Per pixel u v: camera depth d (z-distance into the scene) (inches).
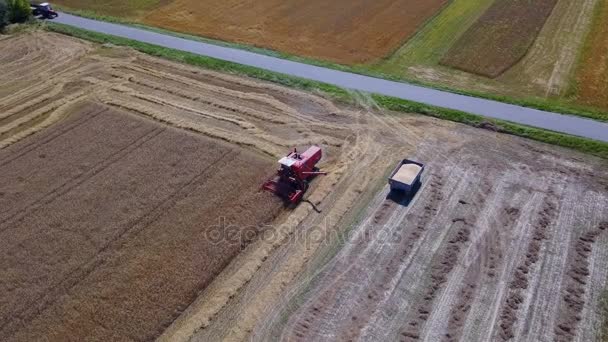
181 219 1080.8
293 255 998.4
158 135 1336.1
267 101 1444.4
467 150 1237.1
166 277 959.0
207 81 1556.3
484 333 851.4
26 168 1241.4
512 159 1203.2
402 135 1294.3
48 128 1378.0
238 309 908.0
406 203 1101.1
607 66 1528.1
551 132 1270.9
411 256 986.1
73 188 1176.2
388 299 912.3
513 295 906.1
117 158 1261.1
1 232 1069.1
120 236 1048.8
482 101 1393.9
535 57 1592.0
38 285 956.6
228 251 1003.9
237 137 1311.5
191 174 1200.8
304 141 1290.6
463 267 960.3
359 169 1195.9
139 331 871.1
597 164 1176.8
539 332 848.3
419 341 844.6
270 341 856.9
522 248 989.8
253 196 1130.0
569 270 943.7
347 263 978.7
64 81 1587.1
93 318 895.7
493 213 1066.1
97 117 1414.9
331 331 866.1
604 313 870.4
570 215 1053.2
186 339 861.8
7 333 877.8
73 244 1035.3
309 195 1136.2
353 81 1509.6
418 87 1469.0
